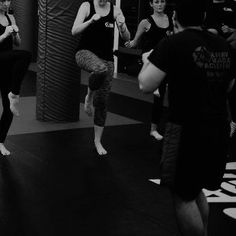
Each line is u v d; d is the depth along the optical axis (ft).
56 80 20.26
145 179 14.14
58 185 13.28
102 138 18.43
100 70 13.97
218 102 8.36
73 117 20.90
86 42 14.83
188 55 8.07
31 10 37.37
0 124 15.46
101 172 14.56
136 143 17.95
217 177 8.58
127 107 24.36
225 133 8.43
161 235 10.42
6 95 14.93
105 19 14.70
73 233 10.37
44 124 20.17
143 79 8.30
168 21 16.76
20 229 10.43
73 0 19.53
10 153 15.96
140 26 16.69
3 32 14.35
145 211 11.76
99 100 15.52
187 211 8.48
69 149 16.78
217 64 8.30
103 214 11.47
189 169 8.20
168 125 8.45
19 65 14.07
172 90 8.33
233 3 16.75
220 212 11.82
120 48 32.99
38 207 11.71
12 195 12.37
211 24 16.30
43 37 19.86
